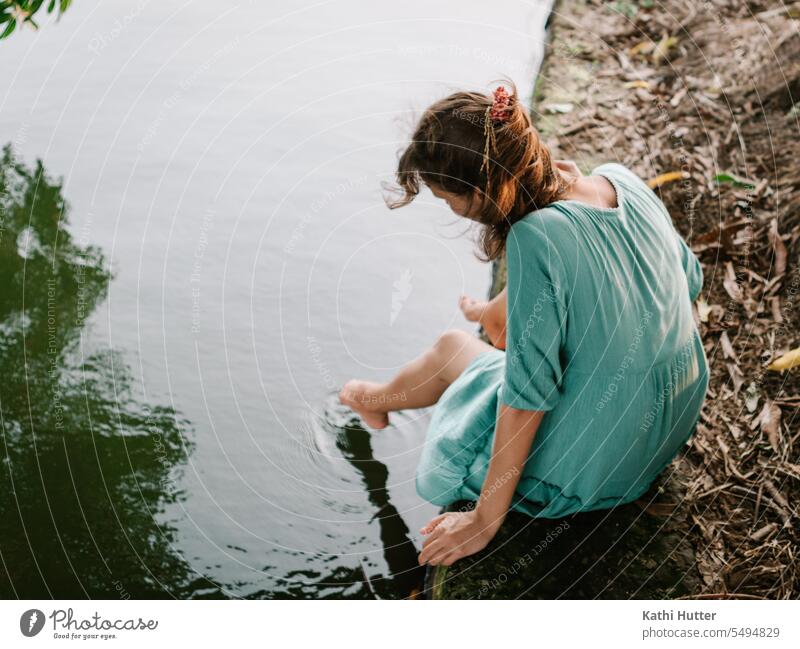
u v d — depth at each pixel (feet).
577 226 5.70
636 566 6.62
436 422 7.09
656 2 12.95
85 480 7.45
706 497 7.13
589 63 12.28
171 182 10.36
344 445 7.94
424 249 9.87
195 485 7.49
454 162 5.64
